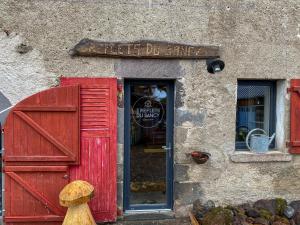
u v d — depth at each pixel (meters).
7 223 5.38
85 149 5.54
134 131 5.98
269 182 6.13
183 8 5.79
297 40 6.12
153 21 5.72
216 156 5.98
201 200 5.97
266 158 6.05
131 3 5.66
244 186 6.07
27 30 5.46
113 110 5.61
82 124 5.53
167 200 6.06
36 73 5.51
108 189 5.62
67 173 5.46
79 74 5.58
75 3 5.54
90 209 5.59
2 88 5.45
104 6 5.60
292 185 6.20
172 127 5.99
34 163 5.40
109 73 5.65
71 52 5.54
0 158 5.62
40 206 5.42
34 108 5.34
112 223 5.67
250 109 6.33
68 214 5.00
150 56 5.69
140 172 6.01
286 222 5.74
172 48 5.73
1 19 5.39
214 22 5.88
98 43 5.54
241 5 5.95
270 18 6.04
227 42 5.92
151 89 5.98
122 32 5.64
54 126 5.41
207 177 5.97
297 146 6.09
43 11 5.49
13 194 5.37
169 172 6.03
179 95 5.84
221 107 5.96
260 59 6.02
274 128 6.34
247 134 6.29
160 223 5.70
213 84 5.92
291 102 6.07
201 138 5.93
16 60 5.46
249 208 5.89
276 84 6.31
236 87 5.99
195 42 5.83
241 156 6.00
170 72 5.80
